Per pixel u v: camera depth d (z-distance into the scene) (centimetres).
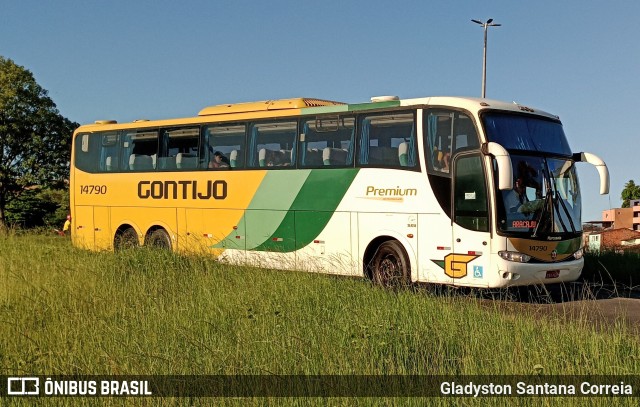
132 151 2275
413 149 1656
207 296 1312
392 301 1280
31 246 2098
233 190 1994
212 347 989
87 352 1001
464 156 1571
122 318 1168
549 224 1574
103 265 1638
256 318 1123
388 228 1680
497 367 865
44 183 6406
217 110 2078
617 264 1973
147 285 1462
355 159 1756
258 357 943
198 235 2070
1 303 1341
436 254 1598
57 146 6544
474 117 1564
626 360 886
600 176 1636
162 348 1004
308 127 1858
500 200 1525
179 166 2134
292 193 1864
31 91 6481
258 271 1561
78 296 1359
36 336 1104
